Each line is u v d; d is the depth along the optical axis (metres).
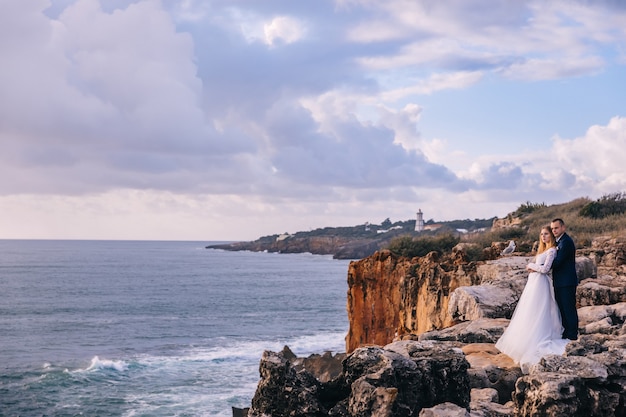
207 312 80.44
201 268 185.75
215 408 33.44
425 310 28.92
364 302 34.66
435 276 29.25
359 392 6.95
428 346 8.08
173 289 114.69
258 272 167.12
